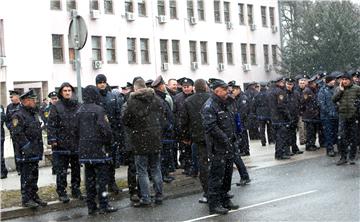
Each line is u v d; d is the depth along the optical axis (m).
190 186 13.27
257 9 54.97
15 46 35.84
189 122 11.10
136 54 43.16
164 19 44.88
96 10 40.34
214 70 49.66
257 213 9.66
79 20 12.63
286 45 54.22
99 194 10.69
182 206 10.87
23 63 36.19
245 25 53.47
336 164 14.96
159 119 11.05
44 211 11.34
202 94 11.18
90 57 40.09
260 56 54.97
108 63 41.16
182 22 46.97
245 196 11.41
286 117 16.64
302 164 15.49
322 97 16.64
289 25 57.66
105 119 10.57
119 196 12.26
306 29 52.97
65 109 11.60
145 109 10.83
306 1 56.47
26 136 11.14
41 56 37.16
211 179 10.00
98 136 10.55
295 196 10.93
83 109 10.65
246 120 18.19
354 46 52.31
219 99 10.08
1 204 11.54
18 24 36.09
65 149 11.58
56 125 11.54
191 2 48.00
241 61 52.75
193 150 13.63
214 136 9.91
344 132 14.77
